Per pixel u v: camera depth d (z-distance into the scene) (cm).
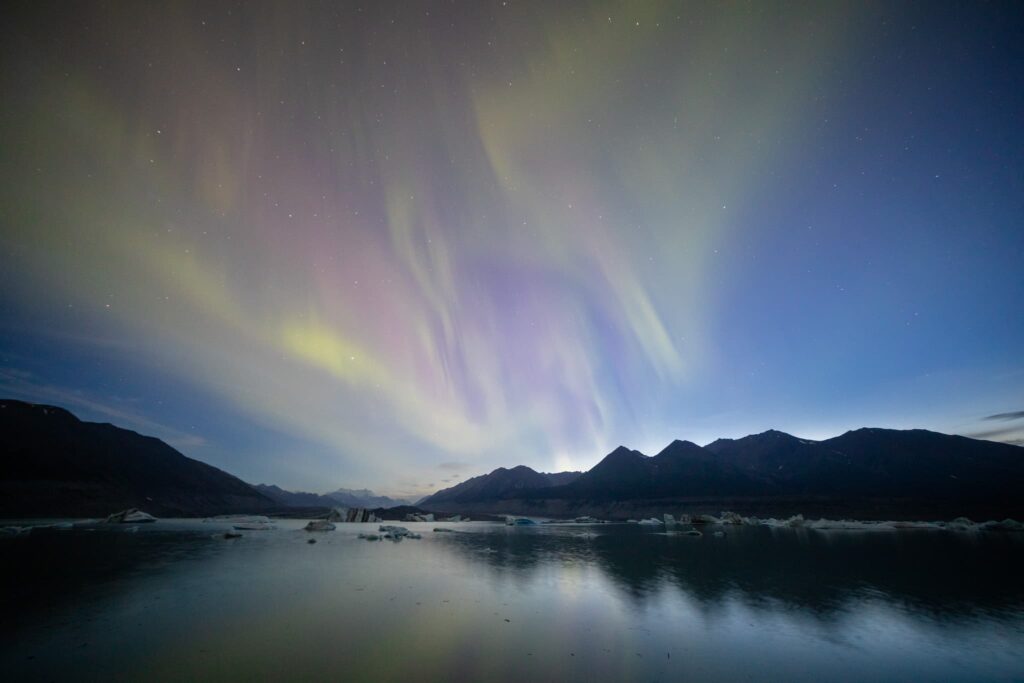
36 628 1677
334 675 1269
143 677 1237
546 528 9994
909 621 1891
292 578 2848
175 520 11019
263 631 1673
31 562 3309
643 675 1309
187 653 1427
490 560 3928
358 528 8919
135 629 1673
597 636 1678
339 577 2930
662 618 1945
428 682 1233
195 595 2283
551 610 2081
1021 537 5638
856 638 1670
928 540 5284
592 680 1270
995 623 1853
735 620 1916
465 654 1466
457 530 9144
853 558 3803
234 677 1242
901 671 1356
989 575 2933
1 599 2158
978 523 7625
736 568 3375
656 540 6066
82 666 1310
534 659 1429
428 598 2311
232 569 3172
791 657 1472
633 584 2753
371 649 1495
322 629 1711
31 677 1231
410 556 4178
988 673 1341
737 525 9725
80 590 2366
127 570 3025
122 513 9638
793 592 2483
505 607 2131
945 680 1292
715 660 1437
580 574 3152
